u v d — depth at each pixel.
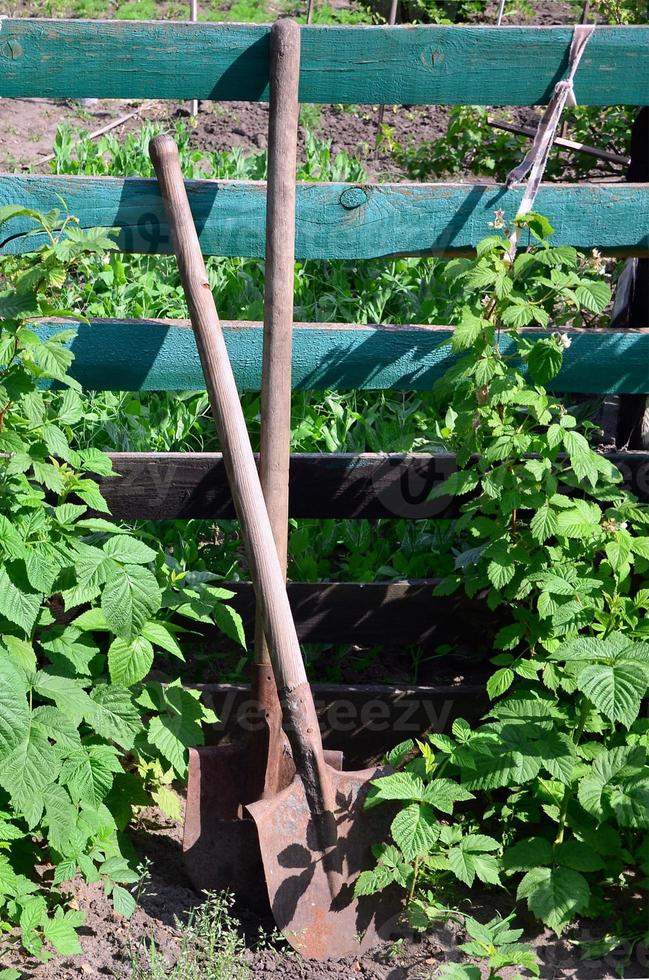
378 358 2.68
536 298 3.38
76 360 2.63
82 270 4.07
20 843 2.30
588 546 2.49
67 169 4.94
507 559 2.46
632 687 2.14
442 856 2.36
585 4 6.05
